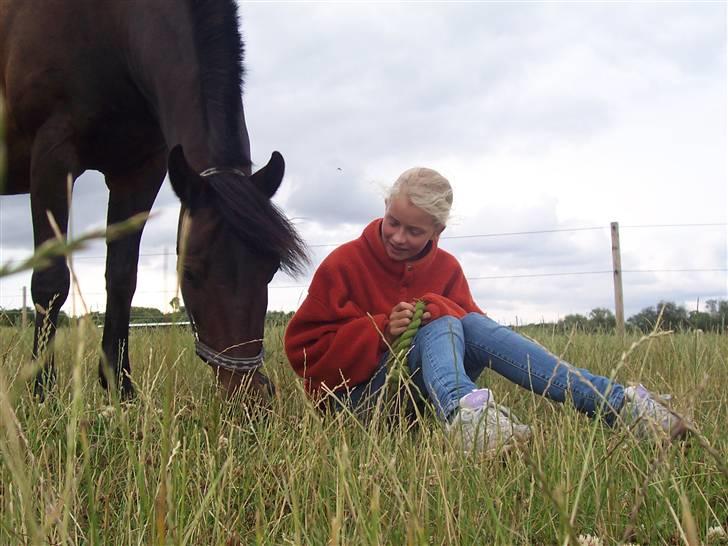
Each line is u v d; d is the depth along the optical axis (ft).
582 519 5.22
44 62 11.46
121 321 12.33
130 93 11.87
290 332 9.45
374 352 8.77
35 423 6.35
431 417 7.72
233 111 9.98
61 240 1.69
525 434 6.23
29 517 3.27
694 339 11.80
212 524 5.02
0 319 10.44
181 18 10.70
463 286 10.07
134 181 13.12
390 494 5.25
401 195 8.82
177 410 7.19
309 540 4.59
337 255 9.52
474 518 4.84
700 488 5.58
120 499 5.73
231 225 8.45
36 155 11.51
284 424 7.16
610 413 7.29
